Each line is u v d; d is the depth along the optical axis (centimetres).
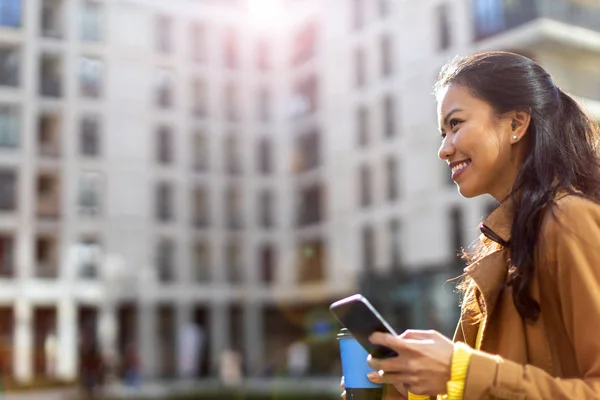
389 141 3656
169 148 4344
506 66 166
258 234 4550
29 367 3819
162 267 4262
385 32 3734
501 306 161
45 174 3969
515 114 164
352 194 3931
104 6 4169
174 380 4041
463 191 170
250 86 4634
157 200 4275
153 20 4325
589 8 2686
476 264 165
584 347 143
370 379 155
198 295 4344
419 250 3384
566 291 147
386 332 145
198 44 4528
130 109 4181
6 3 3931
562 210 150
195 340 3903
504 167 166
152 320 4169
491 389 139
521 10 2744
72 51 4047
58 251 3956
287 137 4516
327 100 4166
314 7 4309
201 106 4503
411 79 3488
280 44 4594
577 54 2727
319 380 3338
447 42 3288
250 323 4491
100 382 2738
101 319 4025
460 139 166
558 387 138
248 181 4575
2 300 3800
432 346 143
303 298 4325
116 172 4109
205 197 4466
